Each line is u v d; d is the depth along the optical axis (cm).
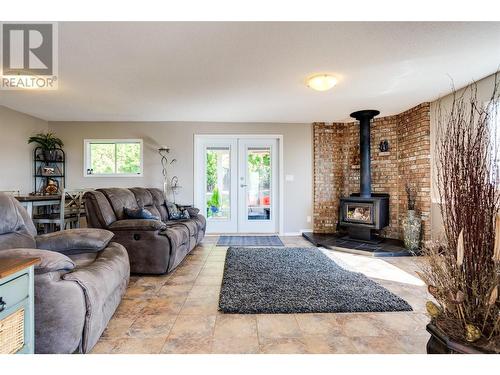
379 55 255
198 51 248
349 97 380
